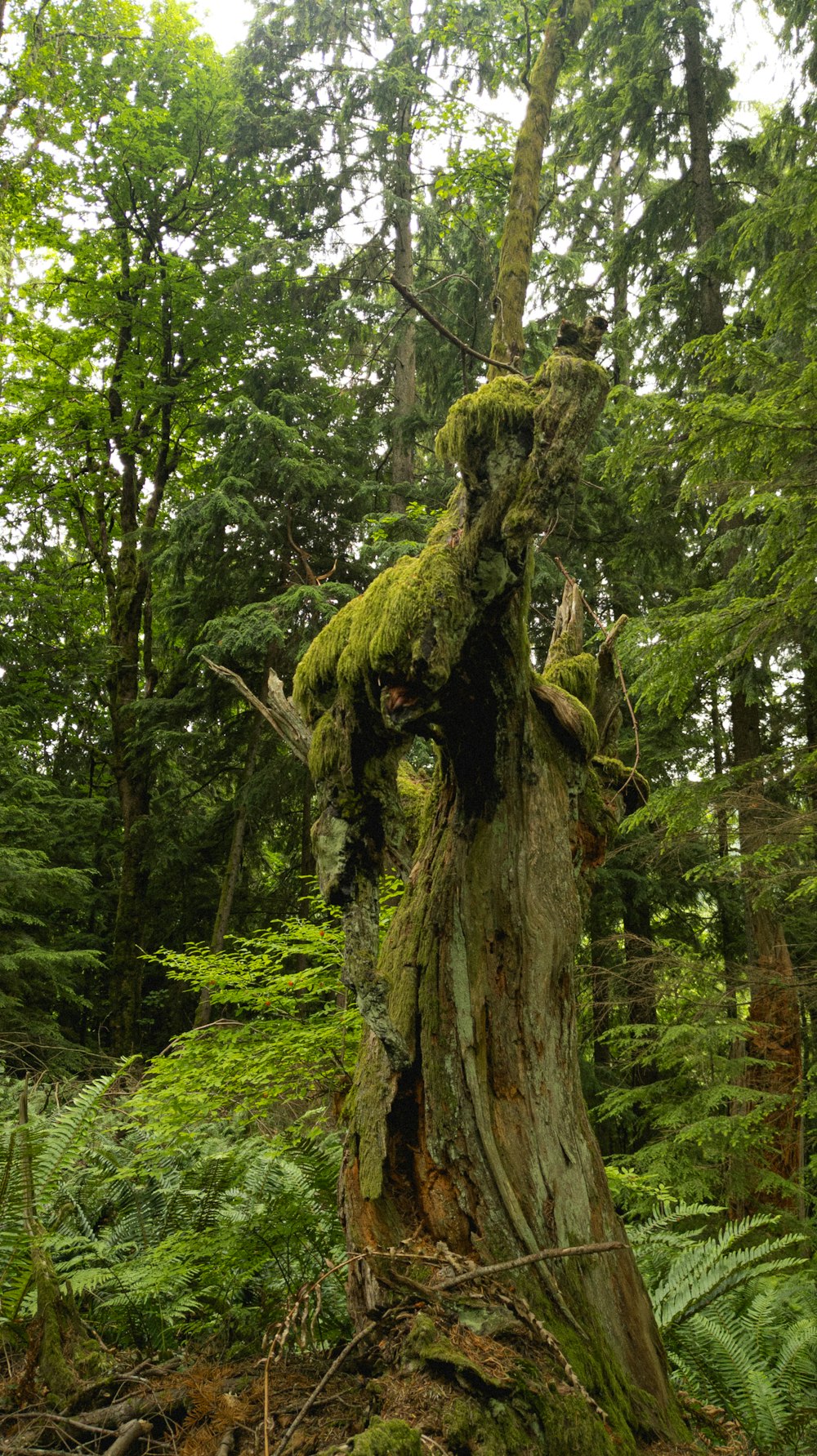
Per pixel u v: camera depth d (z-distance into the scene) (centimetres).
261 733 1270
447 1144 226
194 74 1411
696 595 735
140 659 1739
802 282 624
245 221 1418
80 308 1380
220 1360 275
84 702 1520
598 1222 238
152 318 1372
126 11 1367
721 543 820
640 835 945
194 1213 328
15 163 1099
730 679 910
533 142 501
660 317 1002
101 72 1348
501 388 232
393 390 1333
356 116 1255
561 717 262
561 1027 248
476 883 245
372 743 240
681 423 577
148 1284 279
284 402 1184
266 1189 330
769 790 787
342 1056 361
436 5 1141
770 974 748
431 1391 184
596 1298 227
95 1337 287
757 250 890
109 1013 1261
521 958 243
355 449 1267
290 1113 412
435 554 225
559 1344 204
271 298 1352
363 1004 233
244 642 1010
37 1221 298
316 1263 308
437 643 213
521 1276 216
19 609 1277
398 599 219
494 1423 178
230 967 414
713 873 704
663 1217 405
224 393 1405
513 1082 235
